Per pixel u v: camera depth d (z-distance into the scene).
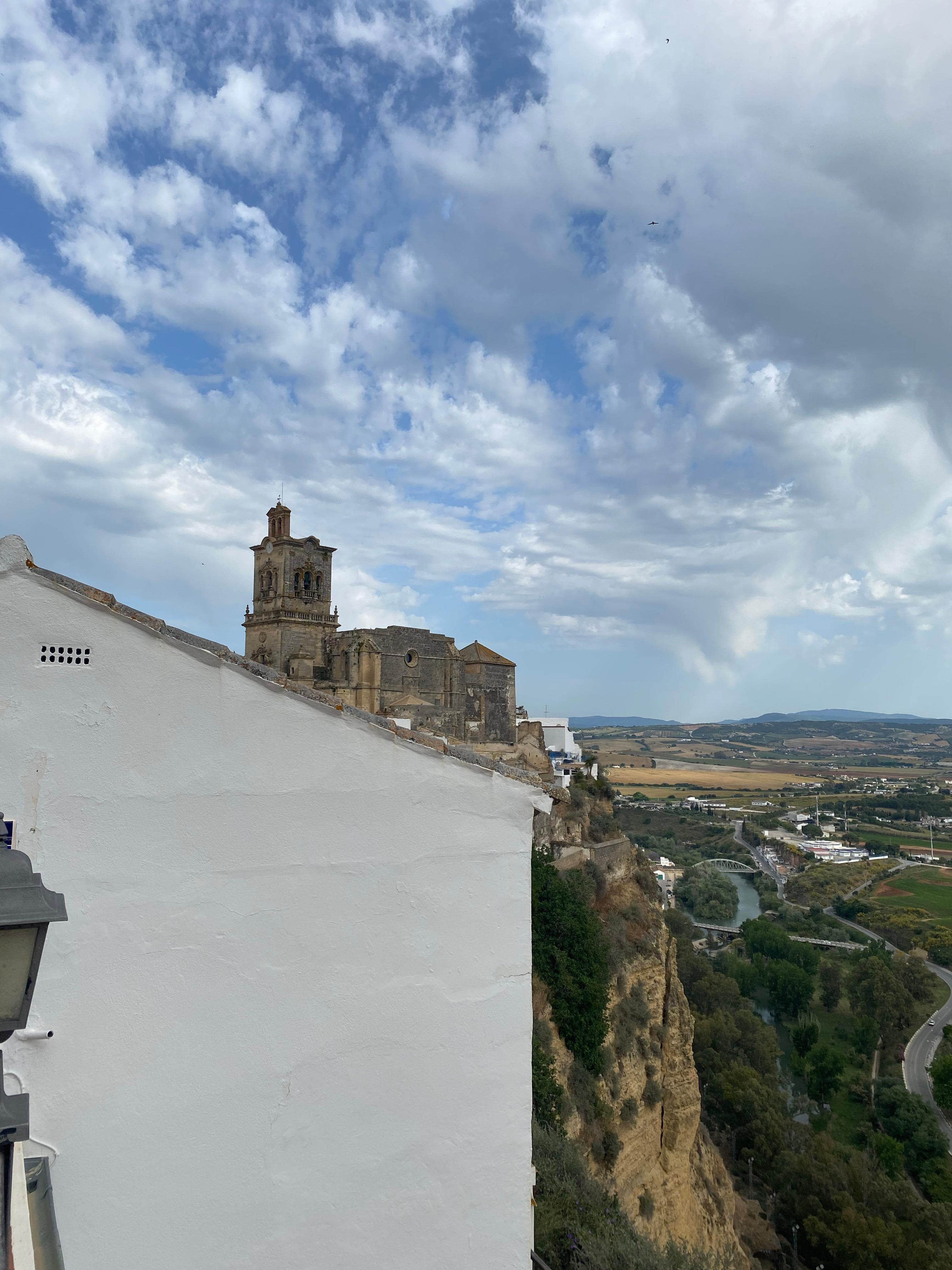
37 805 7.08
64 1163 6.89
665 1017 41.09
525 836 9.35
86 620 7.39
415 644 68.12
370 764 8.48
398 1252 8.32
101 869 7.27
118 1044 7.21
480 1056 8.93
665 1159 37.00
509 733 74.94
